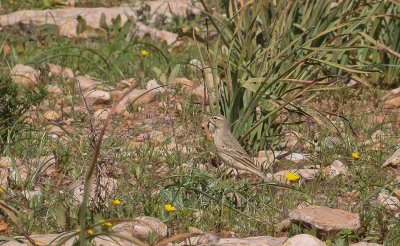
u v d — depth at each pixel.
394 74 17.78
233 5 15.97
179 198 11.38
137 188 12.28
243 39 14.94
